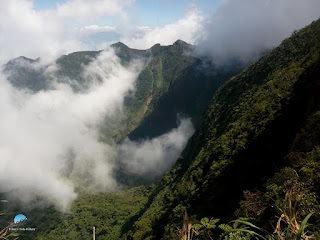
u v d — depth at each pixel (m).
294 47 50.41
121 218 83.00
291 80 32.69
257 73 54.94
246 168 24.06
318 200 6.07
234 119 37.91
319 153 10.94
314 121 16.64
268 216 7.93
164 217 33.69
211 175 27.31
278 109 28.47
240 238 4.63
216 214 20.92
